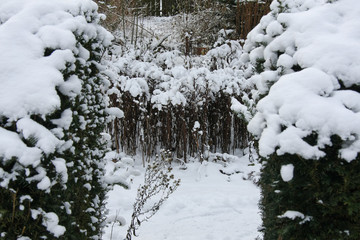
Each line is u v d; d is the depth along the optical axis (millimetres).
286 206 1961
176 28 11594
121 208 4297
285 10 2516
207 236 3521
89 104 2445
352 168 1661
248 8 9984
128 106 5902
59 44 1890
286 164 1842
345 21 2168
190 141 6172
